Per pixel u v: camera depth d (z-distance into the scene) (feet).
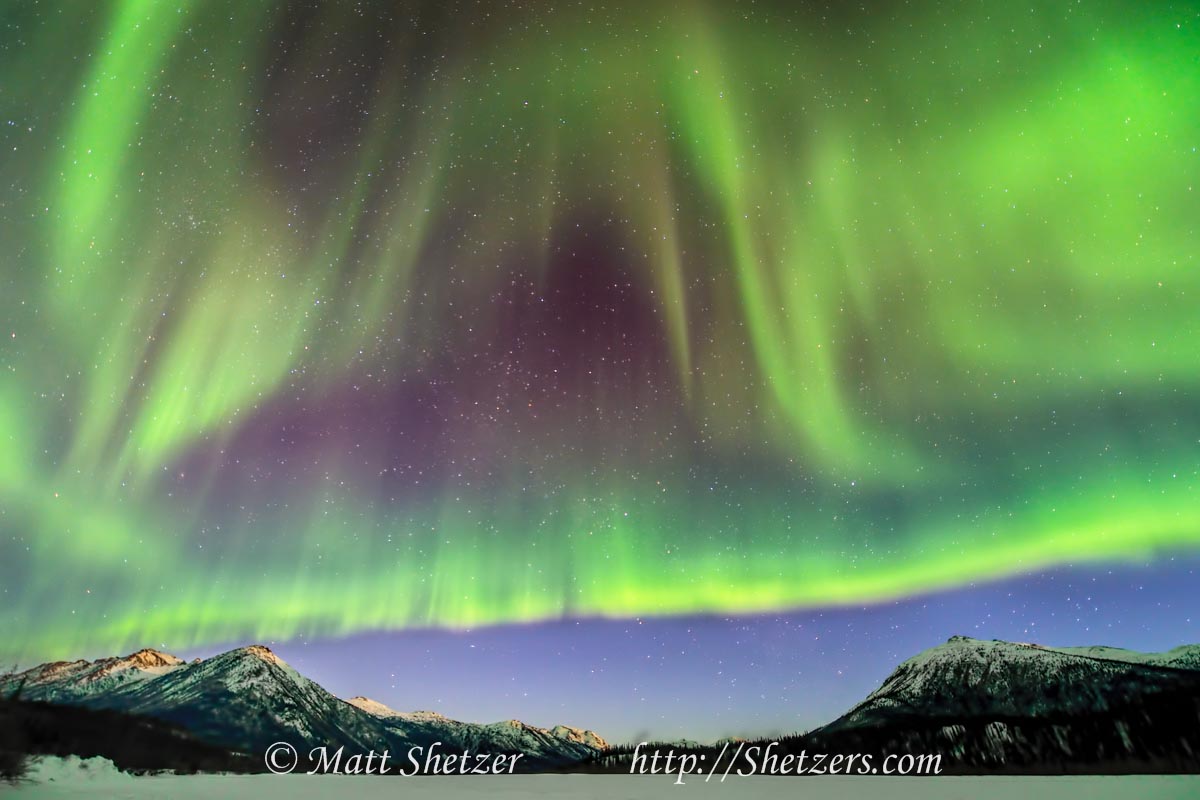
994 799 179.73
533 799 172.96
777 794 193.88
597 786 238.27
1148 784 236.84
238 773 232.94
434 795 180.86
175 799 116.67
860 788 224.12
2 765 126.00
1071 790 210.18
